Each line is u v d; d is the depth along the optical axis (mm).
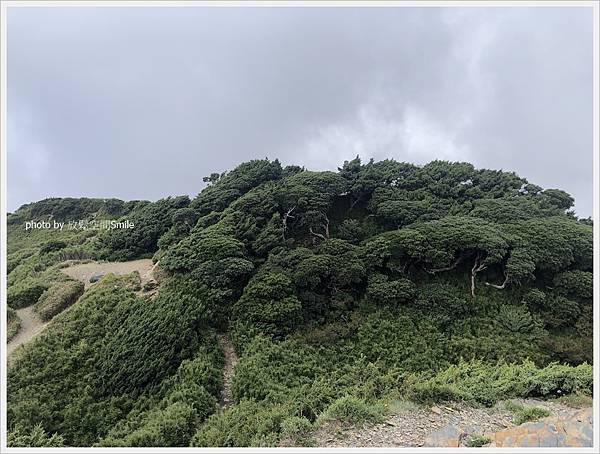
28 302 21141
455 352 16625
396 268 20078
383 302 18859
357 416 7988
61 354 15961
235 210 24609
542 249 20891
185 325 16125
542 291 20500
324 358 15820
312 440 7316
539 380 10258
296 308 17500
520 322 18281
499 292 20281
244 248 21562
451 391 9211
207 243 21203
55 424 13141
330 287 19562
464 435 7293
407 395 9156
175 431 10664
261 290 18188
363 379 14016
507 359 16219
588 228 22812
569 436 6855
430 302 18922
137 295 19797
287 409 9602
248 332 16688
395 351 16328
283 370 14414
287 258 20203
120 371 15008
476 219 23125
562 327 19141
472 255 21547
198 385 13531
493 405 9195
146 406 13492
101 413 13484
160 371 14594
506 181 29828
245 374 14062
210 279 19188
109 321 17859
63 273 23969
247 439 8625
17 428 12438
